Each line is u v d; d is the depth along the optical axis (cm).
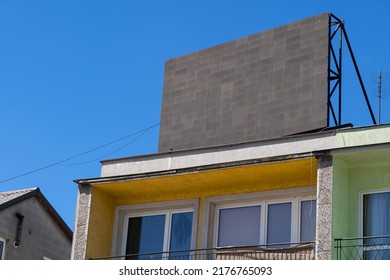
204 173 2677
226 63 3173
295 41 3000
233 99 3091
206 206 2767
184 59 3316
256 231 2684
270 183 2686
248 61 3106
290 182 2655
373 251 2444
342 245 2452
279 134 2909
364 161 2520
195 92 3219
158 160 2838
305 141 2620
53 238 3878
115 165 2900
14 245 3622
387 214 2502
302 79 2925
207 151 2770
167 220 2841
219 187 2769
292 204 2650
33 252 3728
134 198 2894
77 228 2805
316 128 2820
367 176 2548
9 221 3622
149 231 2858
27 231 3712
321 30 2944
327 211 2438
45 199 3838
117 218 2886
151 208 2861
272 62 3034
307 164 2545
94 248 2800
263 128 2961
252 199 2712
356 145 2509
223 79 3155
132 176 2775
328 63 2886
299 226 2614
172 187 2811
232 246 2655
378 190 2534
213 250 2703
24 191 3831
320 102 2845
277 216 2664
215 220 2761
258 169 2611
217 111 3117
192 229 2759
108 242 2850
